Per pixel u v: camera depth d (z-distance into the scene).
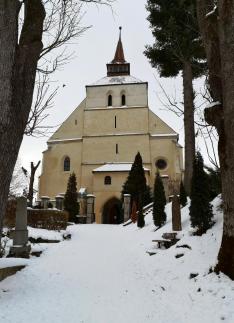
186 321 5.54
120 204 35.69
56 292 7.62
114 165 39.06
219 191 12.15
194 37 18.53
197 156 10.44
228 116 6.88
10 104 6.51
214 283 6.49
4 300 6.71
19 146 6.70
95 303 6.87
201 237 9.66
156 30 20.27
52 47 8.16
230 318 5.25
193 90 19.77
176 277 7.89
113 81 44.12
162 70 21.61
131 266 10.30
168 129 40.16
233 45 7.00
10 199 15.99
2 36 6.64
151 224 17.02
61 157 40.69
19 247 11.63
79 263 11.09
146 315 6.06
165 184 30.80
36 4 7.46
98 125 41.00
